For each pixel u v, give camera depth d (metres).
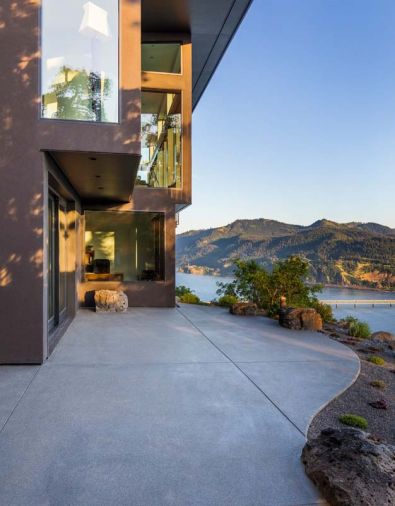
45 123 5.38
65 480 2.59
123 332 7.49
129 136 5.62
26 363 5.29
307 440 3.25
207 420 3.59
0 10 5.30
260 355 5.95
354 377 5.00
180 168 10.96
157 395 4.21
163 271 10.97
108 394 4.21
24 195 5.32
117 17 5.70
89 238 10.88
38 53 5.38
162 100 10.91
